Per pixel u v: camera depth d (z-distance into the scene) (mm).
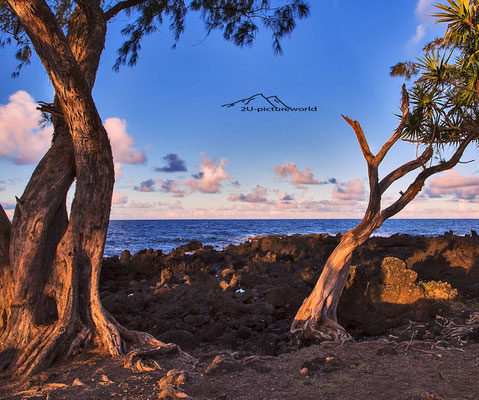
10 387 4434
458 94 6875
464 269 12805
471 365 4406
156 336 7141
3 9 7957
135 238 48781
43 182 5547
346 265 6574
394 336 5895
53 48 4934
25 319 5270
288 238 22516
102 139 5469
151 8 9211
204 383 4238
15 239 5391
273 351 5836
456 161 6793
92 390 4191
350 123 6281
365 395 3684
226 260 17125
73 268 5453
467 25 6258
